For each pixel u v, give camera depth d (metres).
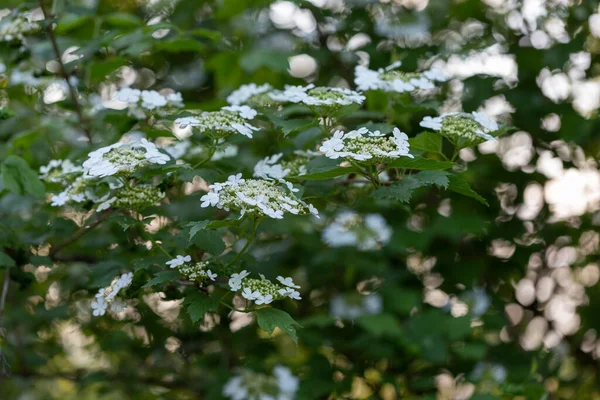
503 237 4.22
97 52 3.09
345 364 3.96
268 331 2.12
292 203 2.10
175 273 2.26
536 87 3.99
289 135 2.96
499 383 3.54
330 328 3.89
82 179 2.68
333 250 3.86
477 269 4.10
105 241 3.09
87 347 4.43
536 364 3.64
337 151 2.16
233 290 2.19
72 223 3.05
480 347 3.62
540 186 4.26
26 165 2.80
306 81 4.18
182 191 3.51
